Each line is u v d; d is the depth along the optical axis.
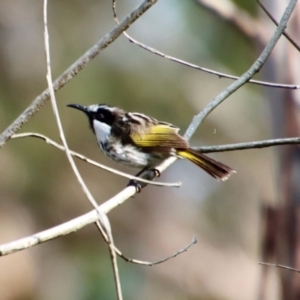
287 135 8.60
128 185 8.06
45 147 15.45
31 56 15.89
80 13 16.12
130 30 16.75
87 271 14.75
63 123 15.51
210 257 16.69
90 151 15.75
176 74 16.78
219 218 17.44
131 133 8.35
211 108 7.89
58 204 15.48
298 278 7.59
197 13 16.86
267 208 7.74
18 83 15.81
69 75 6.15
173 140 7.77
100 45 6.16
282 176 8.15
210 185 17.64
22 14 16.00
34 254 14.77
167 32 16.94
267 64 9.06
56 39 15.93
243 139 17.45
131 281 14.82
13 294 14.16
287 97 8.70
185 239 16.80
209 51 16.92
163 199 17.30
